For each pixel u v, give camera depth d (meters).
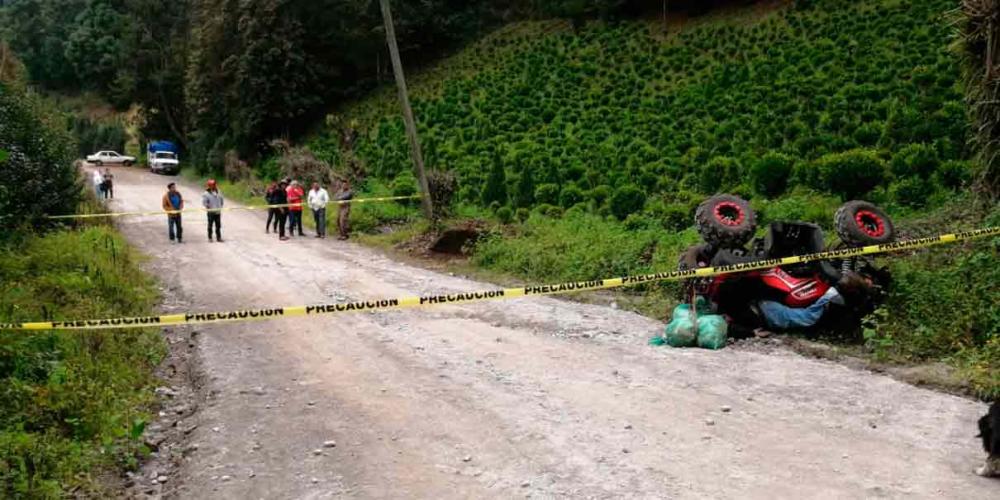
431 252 16.86
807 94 30.61
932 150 16.94
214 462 5.64
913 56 31.09
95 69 71.62
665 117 34.62
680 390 6.80
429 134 41.09
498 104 43.53
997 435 4.88
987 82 10.66
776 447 5.51
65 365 6.98
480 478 5.21
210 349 8.74
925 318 8.12
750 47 41.56
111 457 5.67
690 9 49.25
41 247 12.18
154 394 7.26
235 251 18.12
